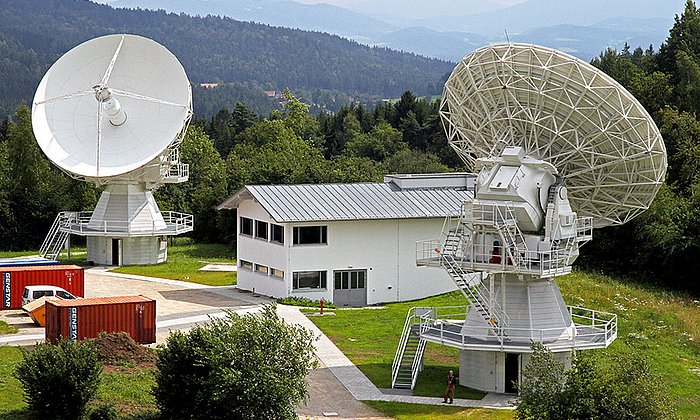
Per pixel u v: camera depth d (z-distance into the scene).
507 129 53.22
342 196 80.44
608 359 61.69
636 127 50.28
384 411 49.75
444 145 171.12
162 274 90.75
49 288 69.50
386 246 79.06
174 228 98.56
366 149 174.00
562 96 50.44
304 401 45.22
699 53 139.88
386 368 57.84
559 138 51.91
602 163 51.97
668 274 96.75
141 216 96.19
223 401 43.34
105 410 44.34
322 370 56.91
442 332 54.25
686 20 144.75
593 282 88.19
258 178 118.06
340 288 77.94
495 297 53.81
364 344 63.25
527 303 53.53
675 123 115.00
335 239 77.44
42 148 88.69
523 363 53.25
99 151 89.31
